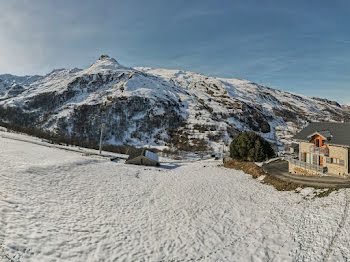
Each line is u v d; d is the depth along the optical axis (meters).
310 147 28.28
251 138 43.94
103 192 24.27
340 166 24.72
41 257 10.51
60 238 12.76
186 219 18.89
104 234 14.70
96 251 12.44
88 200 20.92
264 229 16.19
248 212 19.73
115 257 12.27
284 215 17.92
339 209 16.50
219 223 17.95
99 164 40.88
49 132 117.94
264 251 13.43
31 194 18.53
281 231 15.46
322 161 27.38
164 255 13.33
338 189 20.11
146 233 16.08
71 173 28.88
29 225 13.17
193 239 15.43
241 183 29.34
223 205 21.78
